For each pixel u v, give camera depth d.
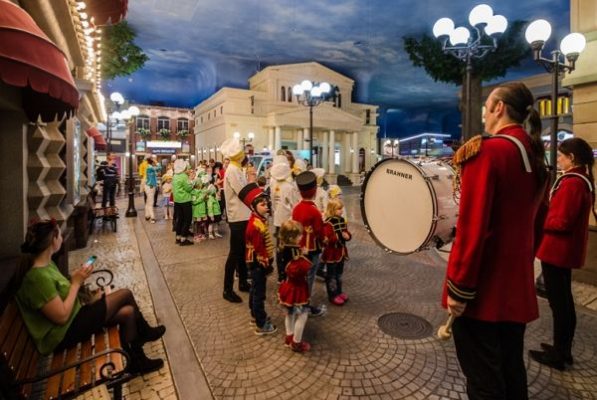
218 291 4.55
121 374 2.12
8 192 3.45
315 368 2.83
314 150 30.75
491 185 1.55
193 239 7.60
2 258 3.43
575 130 5.05
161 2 18.95
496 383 1.65
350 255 6.24
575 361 2.88
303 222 3.65
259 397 2.49
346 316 3.79
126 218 10.58
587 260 4.75
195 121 38.09
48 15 3.68
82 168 8.34
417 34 23.11
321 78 32.31
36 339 2.24
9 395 1.80
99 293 3.01
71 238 6.67
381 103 39.88
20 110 3.37
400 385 2.61
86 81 6.23
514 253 1.63
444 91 35.38
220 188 10.01
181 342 3.25
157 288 4.63
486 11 5.53
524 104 1.73
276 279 5.00
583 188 2.72
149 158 10.27
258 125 29.77
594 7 4.82
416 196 2.90
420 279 4.97
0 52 1.91
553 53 4.58
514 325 1.73
